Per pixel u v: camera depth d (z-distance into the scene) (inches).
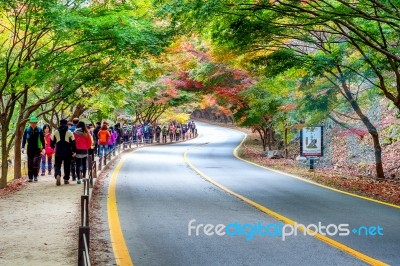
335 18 555.5
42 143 636.7
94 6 589.0
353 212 438.9
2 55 670.5
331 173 847.7
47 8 499.8
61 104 1047.6
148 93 1307.8
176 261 279.1
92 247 307.6
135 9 594.6
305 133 839.1
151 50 590.9
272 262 276.1
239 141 2151.8
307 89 776.3
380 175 776.9
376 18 518.9
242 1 508.4
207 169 885.2
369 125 773.9
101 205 473.7
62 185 591.5
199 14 491.2
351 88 982.4
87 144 609.9
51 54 607.2
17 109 1131.9
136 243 322.3
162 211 441.1
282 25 572.1
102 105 976.9
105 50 602.5
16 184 622.2
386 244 318.3
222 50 706.8
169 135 2301.9
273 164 1019.9
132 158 1145.4
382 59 697.6
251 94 1093.8
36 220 375.2
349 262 275.0
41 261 259.6
